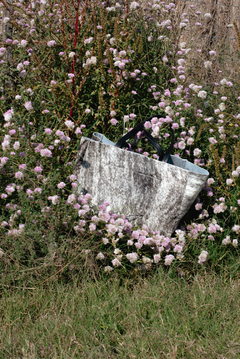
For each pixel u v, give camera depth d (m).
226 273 2.27
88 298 1.90
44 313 1.79
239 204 2.51
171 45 3.79
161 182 2.16
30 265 1.94
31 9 3.21
